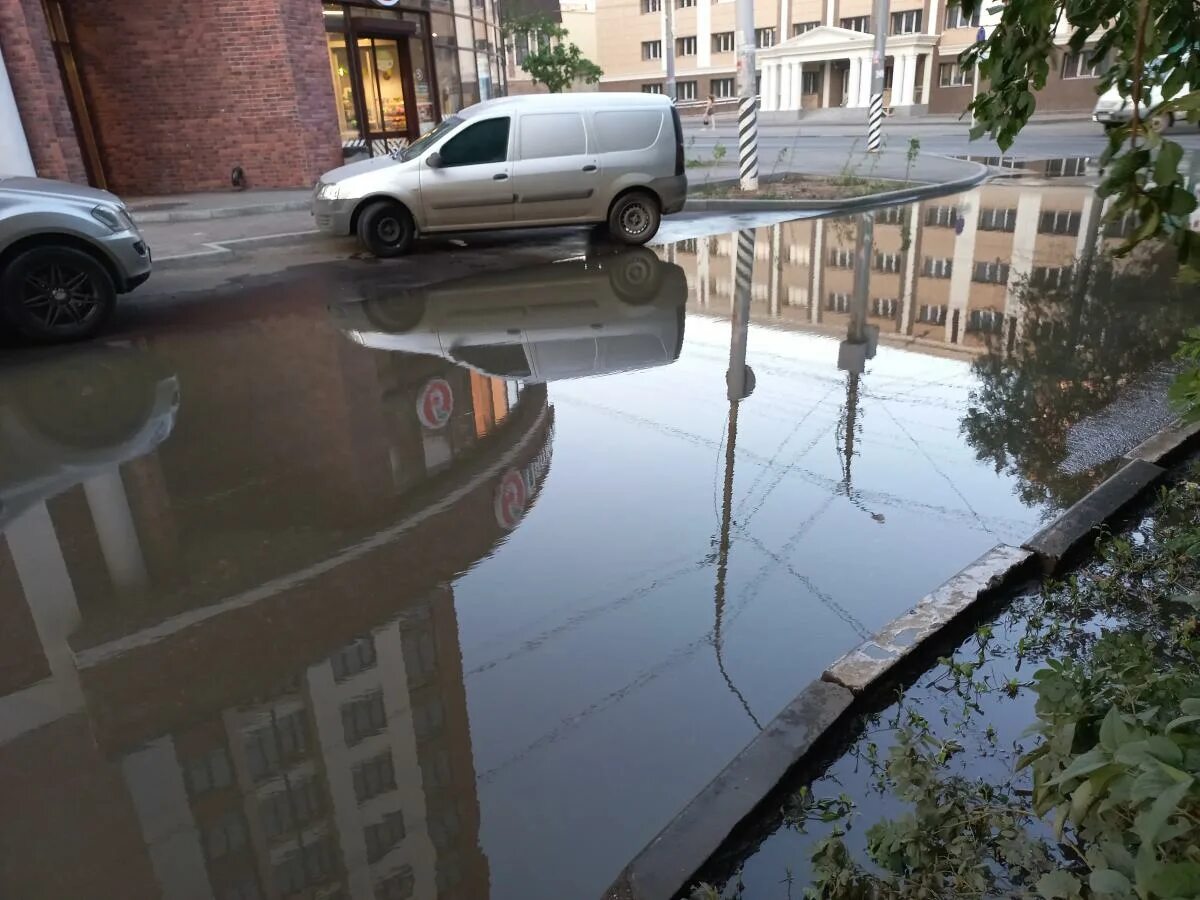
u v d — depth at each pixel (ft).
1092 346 22.43
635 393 19.97
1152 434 16.61
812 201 48.14
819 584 12.21
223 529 14.03
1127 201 4.77
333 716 9.83
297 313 27.35
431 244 40.19
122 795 8.93
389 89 67.10
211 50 54.44
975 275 31.37
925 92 152.25
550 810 8.49
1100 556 12.19
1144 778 4.99
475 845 8.11
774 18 171.01
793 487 15.20
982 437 17.12
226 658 10.91
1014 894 6.93
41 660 10.98
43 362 22.77
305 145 56.39
